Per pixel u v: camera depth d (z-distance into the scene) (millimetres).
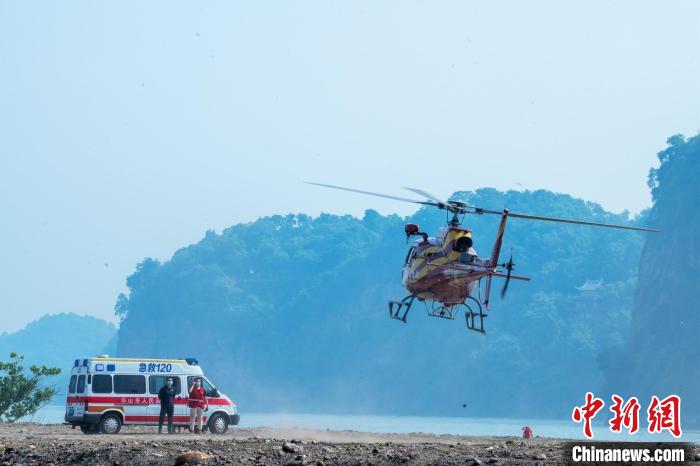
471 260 59594
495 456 39406
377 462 38406
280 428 78062
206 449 42125
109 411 63344
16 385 88750
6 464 41688
